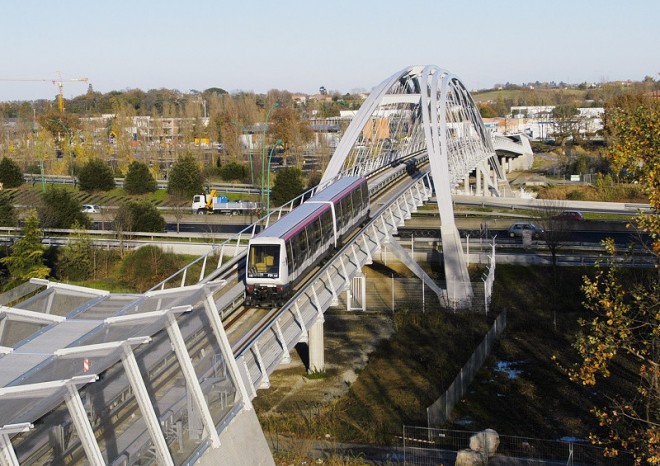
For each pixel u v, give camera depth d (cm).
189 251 7306
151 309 2219
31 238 6506
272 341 3173
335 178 5581
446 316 5547
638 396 3916
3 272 6750
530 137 18738
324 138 13775
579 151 15625
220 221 9294
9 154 14150
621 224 8175
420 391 4191
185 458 2089
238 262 4156
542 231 7512
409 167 8212
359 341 5200
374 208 5903
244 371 2609
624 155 2589
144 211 8219
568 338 5091
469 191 11431
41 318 2148
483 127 10612
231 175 12375
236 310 3584
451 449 3394
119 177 12575
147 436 2016
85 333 1995
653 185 2525
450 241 6103
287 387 4406
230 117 16238
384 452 3378
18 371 1742
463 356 4722
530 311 5734
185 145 14038
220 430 2288
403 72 7569
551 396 4084
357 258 4594
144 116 19625
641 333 2989
